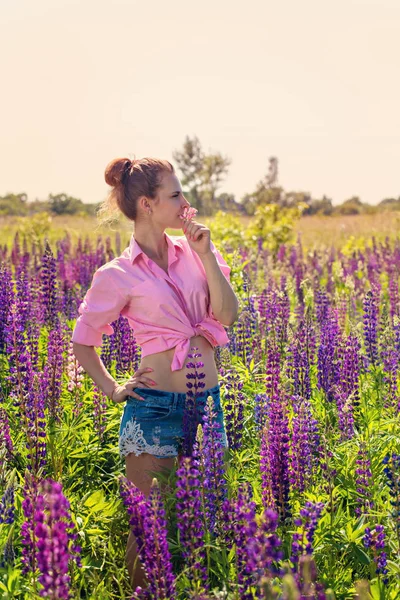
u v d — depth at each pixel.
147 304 4.81
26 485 4.45
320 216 61.03
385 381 7.56
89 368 4.98
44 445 5.45
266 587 3.03
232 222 21.55
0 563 4.03
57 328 8.38
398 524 4.38
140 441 4.74
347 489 5.20
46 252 9.52
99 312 4.89
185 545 3.84
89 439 6.21
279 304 8.76
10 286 8.38
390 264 17.08
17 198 75.31
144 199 4.86
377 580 4.10
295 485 5.06
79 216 58.88
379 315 10.70
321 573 4.27
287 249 22.97
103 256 16.50
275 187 64.75
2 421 5.68
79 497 5.36
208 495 4.39
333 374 7.34
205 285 4.99
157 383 4.82
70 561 4.20
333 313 9.54
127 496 4.02
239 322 8.30
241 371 7.54
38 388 5.54
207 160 68.69
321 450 5.46
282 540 4.45
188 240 4.85
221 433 4.97
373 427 6.19
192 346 4.88
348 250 22.36
